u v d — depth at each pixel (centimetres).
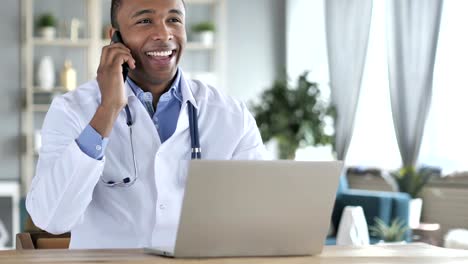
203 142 237
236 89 889
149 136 227
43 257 177
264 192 178
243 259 177
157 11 222
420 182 679
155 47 221
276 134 805
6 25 819
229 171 174
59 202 198
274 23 899
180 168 226
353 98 777
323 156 837
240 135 241
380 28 774
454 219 651
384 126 769
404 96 704
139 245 222
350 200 650
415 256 187
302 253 187
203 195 173
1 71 818
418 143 694
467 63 686
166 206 222
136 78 230
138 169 225
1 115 818
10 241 750
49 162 217
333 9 799
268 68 897
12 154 820
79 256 179
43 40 816
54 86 842
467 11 684
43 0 840
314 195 184
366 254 191
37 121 838
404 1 704
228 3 889
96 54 829
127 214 224
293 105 808
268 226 181
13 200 754
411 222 643
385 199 629
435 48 681
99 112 197
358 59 773
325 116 808
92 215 226
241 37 892
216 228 176
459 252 197
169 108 233
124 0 223
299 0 880
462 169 679
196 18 882
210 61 888
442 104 700
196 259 175
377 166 761
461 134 688
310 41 867
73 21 833
